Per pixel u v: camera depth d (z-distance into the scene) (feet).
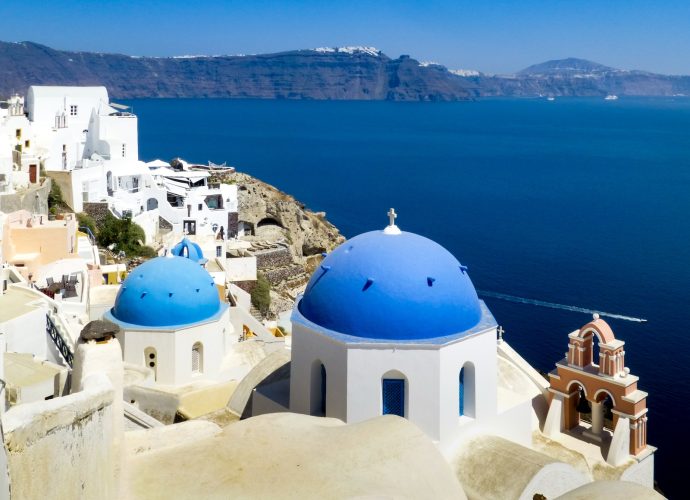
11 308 113.29
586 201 615.98
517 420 88.17
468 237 460.14
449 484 58.08
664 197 637.30
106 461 44.09
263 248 297.53
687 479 162.09
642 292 331.98
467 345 80.74
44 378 90.48
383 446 58.65
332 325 80.79
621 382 95.09
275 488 51.55
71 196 245.45
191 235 263.29
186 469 53.67
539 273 368.68
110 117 284.41
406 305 79.10
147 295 119.44
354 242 85.97
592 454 95.14
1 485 29.68
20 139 256.52
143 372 115.96
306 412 83.46
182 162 362.74
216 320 124.06
